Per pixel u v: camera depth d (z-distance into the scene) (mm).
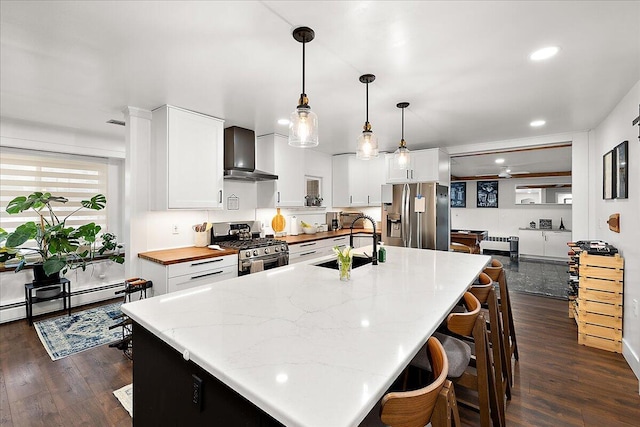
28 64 2070
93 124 3500
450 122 3508
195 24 1639
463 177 8938
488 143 4559
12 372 2377
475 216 8844
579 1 1454
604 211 3328
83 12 1527
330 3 1467
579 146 3889
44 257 3482
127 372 2371
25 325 3305
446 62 2072
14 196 3672
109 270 4246
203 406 1051
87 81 2357
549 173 7828
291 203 4477
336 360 949
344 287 1766
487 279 2078
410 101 2820
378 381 834
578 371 2363
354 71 2207
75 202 4117
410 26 1659
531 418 1850
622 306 2646
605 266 2719
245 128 3791
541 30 1699
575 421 1823
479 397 1464
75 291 3918
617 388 2145
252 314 1340
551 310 3725
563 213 7695
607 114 3174
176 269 2791
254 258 3451
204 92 2607
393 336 1121
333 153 5402
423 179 4734
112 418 1866
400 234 4883
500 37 1769
